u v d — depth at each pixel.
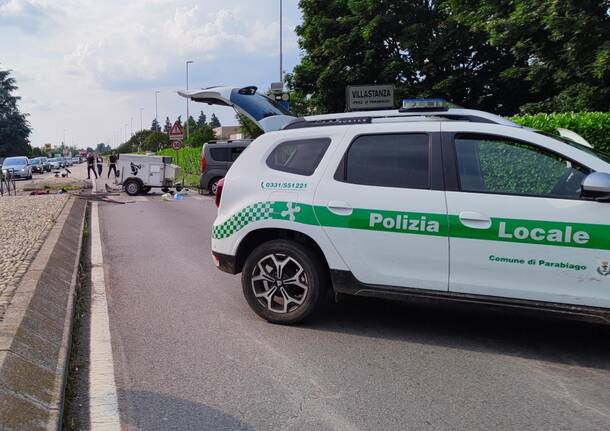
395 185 4.35
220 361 4.02
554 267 3.85
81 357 4.09
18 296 4.78
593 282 3.76
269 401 3.38
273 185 4.79
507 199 3.99
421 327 4.78
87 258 7.94
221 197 5.06
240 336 4.54
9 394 2.95
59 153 130.62
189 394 3.48
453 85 18.61
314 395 3.47
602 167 3.83
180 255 8.12
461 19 14.95
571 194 3.88
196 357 4.09
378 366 3.93
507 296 4.00
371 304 5.45
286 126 5.14
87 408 3.29
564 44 11.55
